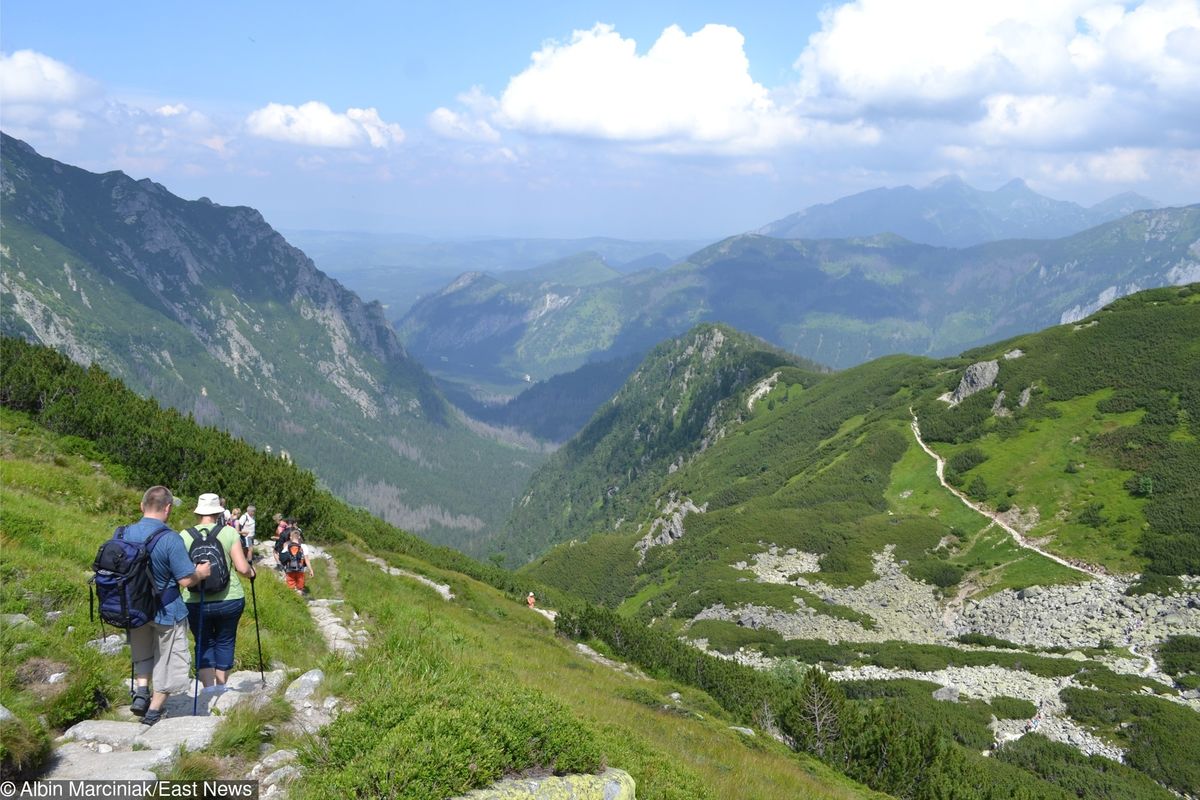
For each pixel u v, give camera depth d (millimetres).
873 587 119500
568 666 32531
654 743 17266
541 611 56531
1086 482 127062
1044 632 94562
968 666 86125
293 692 10289
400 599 30219
